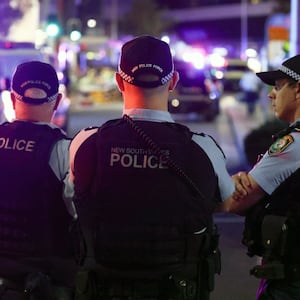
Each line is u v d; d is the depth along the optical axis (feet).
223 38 400.47
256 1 368.07
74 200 9.64
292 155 10.96
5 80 40.40
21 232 10.34
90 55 195.00
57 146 10.50
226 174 9.98
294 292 10.82
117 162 9.45
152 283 9.44
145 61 9.73
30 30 84.64
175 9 399.85
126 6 319.06
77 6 127.75
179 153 9.49
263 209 11.23
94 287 9.49
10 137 10.59
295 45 63.31
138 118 9.87
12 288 10.44
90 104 135.44
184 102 87.71
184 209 9.36
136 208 9.30
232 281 23.06
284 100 11.63
